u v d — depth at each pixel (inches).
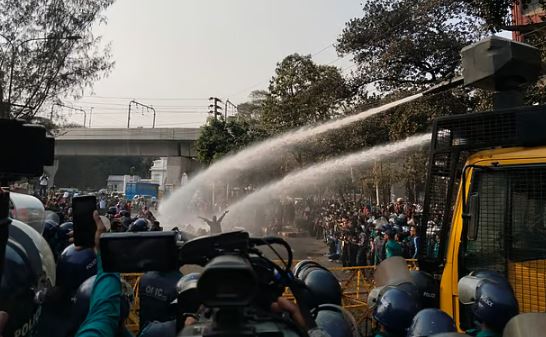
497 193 149.9
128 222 436.1
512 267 143.8
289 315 75.0
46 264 111.2
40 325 113.2
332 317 111.7
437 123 173.9
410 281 149.6
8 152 88.1
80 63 750.5
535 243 140.9
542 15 433.4
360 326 230.1
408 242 422.3
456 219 160.2
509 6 469.7
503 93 175.3
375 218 660.7
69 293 119.3
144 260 75.4
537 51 178.5
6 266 92.1
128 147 1934.1
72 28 725.9
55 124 782.5
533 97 351.3
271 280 78.6
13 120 88.6
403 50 650.8
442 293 159.9
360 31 717.3
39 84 714.2
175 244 77.2
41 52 714.8
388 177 904.3
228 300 48.7
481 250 151.3
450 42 625.0
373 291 155.6
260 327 64.6
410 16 674.8
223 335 49.0
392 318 121.6
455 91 555.5
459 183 168.1
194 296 87.3
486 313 108.0
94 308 85.1
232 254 66.8
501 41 172.9
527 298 139.9
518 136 150.5
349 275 357.7
